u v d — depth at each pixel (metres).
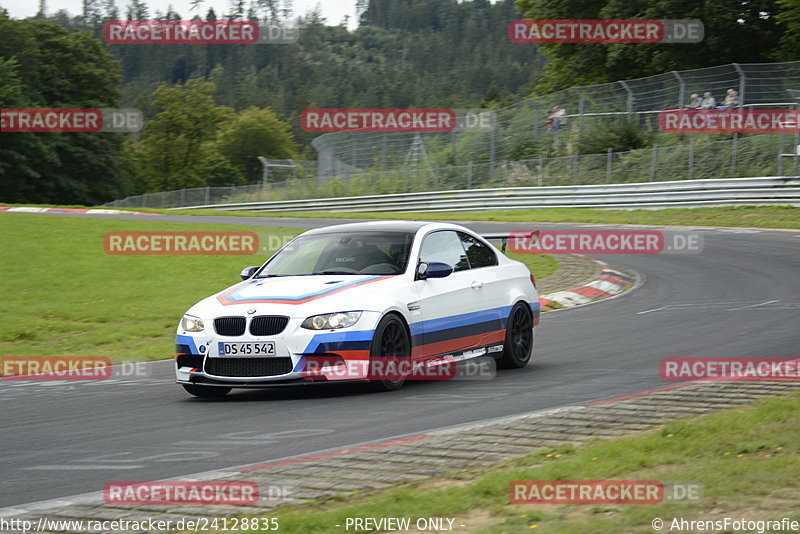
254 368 27.61
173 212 142.62
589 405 24.14
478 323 31.95
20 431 24.83
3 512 16.23
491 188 140.25
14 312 53.09
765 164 114.00
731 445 17.95
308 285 29.02
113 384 33.53
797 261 66.50
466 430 21.64
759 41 154.88
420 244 31.30
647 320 44.91
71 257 75.25
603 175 129.38
